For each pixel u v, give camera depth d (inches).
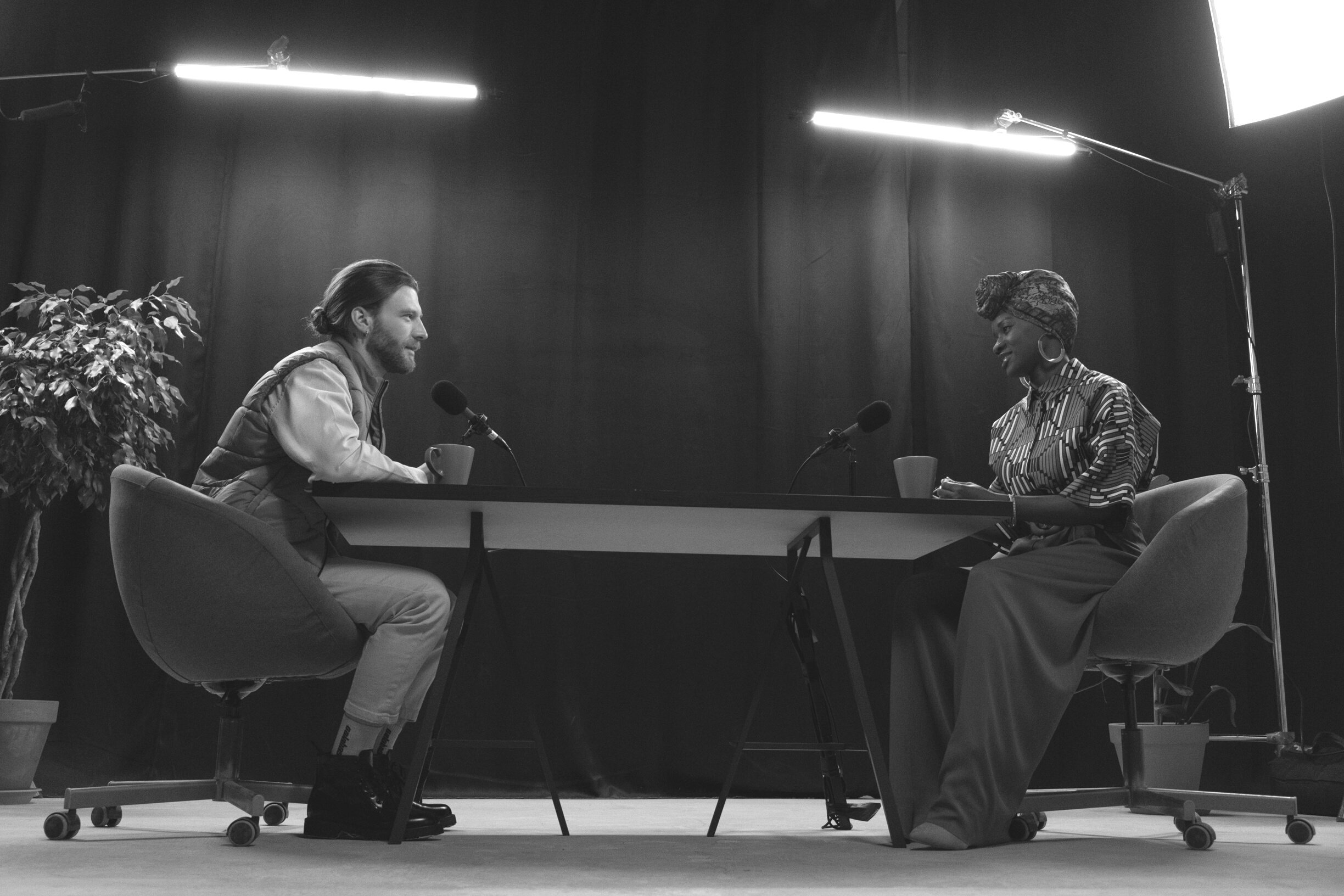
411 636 82.3
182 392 155.2
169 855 72.5
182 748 144.9
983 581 83.4
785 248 169.5
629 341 164.4
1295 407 167.0
